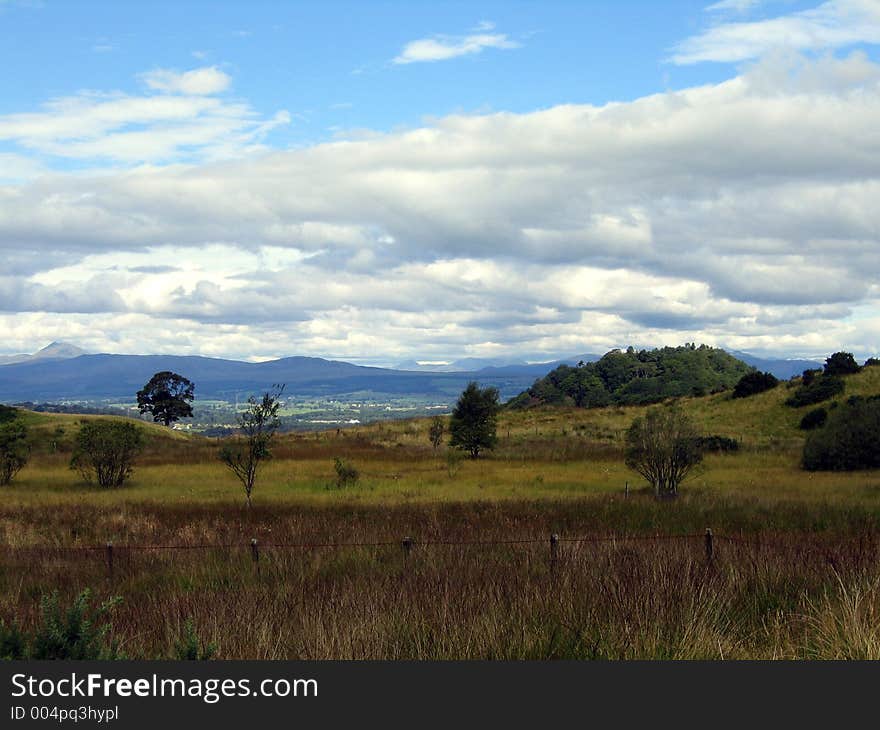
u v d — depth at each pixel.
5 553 15.72
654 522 19.88
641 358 147.25
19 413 71.62
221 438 72.88
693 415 65.88
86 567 14.02
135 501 28.20
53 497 30.11
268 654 7.24
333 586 10.20
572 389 138.88
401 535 16.73
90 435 35.62
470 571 10.81
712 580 9.23
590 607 8.03
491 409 48.53
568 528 18.73
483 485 33.66
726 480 34.56
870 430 38.53
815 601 8.44
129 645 7.59
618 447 51.62
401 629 7.67
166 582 12.56
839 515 20.53
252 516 22.39
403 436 65.62
